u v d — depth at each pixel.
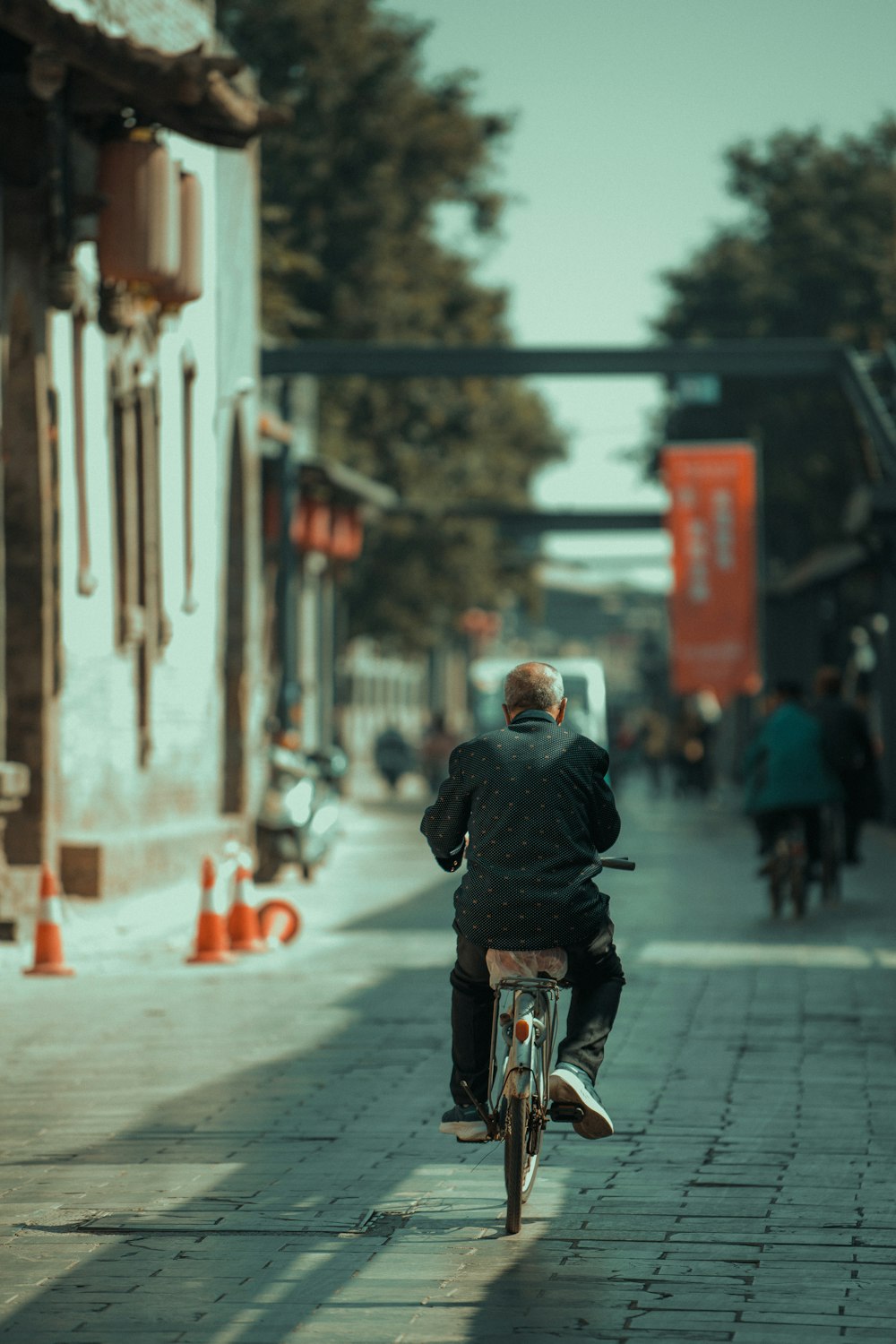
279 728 54.75
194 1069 22.97
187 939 36.59
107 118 37.69
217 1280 14.35
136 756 44.94
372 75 99.25
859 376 65.94
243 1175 17.69
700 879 52.53
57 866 37.81
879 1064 23.33
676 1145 18.86
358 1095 21.39
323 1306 13.69
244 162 57.59
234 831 52.88
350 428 106.81
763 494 111.06
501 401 115.50
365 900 45.81
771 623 108.06
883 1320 13.32
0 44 35.38
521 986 15.94
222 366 54.50
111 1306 13.72
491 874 16.00
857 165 113.50
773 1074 22.59
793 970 32.19
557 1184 17.31
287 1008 27.81
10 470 36.91
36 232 36.44
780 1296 13.89
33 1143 19.03
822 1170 17.77
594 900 16.11
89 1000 28.66
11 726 36.94
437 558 112.81
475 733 117.88
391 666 165.12
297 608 81.12
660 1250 15.12
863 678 95.12
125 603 43.56
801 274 111.75
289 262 90.00
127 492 43.66
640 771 183.12
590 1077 16.03
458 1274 14.48
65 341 38.88
